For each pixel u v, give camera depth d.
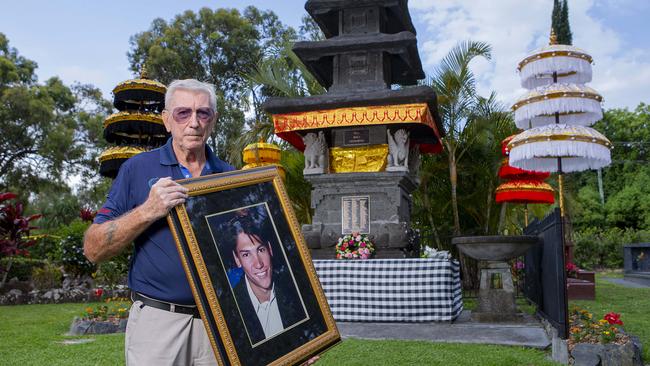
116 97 11.05
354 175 8.55
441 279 6.91
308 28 32.16
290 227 2.49
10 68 26.73
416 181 9.88
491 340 5.93
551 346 5.66
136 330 2.36
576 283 12.27
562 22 39.06
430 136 9.85
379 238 8.28
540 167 8.93
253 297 2.27
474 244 6.95
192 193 2.30
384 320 6.98
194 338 2.38
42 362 5.14
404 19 9.77
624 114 42.97
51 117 26.41
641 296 13.10
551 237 6.09
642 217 37.16
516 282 12.98
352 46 8.87
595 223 38.72
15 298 11.86
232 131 29.02
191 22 32.38
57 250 14.63
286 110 8.59
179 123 2.49
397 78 10.50
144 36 32.12
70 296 12.40
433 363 4.83
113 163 10.92
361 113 8.30
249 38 32.53
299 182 14.28
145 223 2.20
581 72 8.68
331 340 2.38
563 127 7.41
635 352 4.97
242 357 2.15
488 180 15.20
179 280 2.36
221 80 32.47
